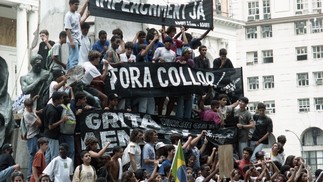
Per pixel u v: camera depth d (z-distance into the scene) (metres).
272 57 117.50
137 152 24.55
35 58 26.00
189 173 24.45
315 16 114.75
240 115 28.62
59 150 23.27
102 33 27.00
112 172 23.69
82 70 24.77
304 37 115.56
